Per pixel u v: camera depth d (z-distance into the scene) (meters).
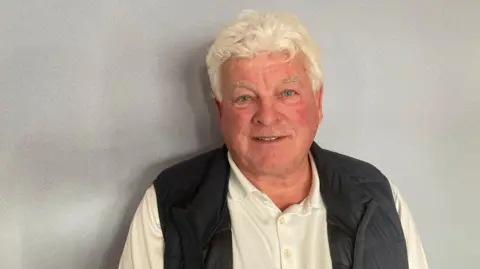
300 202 1.08
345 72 1.28
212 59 1.04
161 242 1.07
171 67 1.24
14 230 1.21
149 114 1.24
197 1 1.23
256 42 0.97
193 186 1.08
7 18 1.17
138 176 1.25
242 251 1.02
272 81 0.98
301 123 1.01
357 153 1.30
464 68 1.30
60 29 1.19
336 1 1.26
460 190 1.34
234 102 1.01
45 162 1.21
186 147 1.27
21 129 1.19
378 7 1.27
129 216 1.25
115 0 1.20
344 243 1.02
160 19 1.22
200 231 1.02
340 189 1.06
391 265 1.04
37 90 1.19
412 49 1.29
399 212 1.13
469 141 1.32
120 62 1.22
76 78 1.20
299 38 1.00
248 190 1.04
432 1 1.28
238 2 1.24
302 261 1.03
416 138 1.31
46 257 1.23
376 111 1.29
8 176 1.20
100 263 1.26
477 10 1.29
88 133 1.22
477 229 1.34
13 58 1.18
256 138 1.01
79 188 1.23
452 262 1.34
